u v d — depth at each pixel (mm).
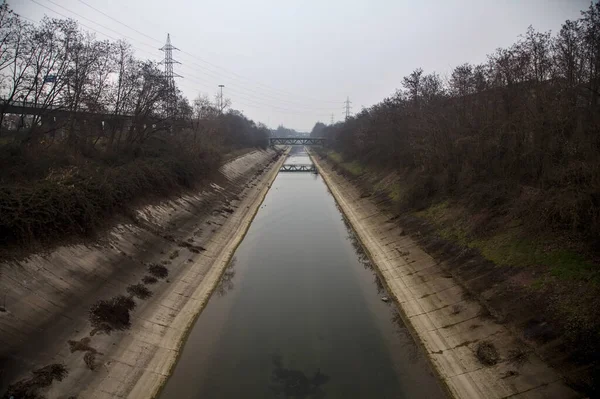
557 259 17469
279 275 26609
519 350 14773
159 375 15273
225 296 23156
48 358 13414
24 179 21953
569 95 23750
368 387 15055
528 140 25500
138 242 24062
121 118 35375
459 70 34188
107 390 13547
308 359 16875
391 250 28875
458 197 29406
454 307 19094
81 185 22156
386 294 23547
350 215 42688
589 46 23562
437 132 34844
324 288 24484
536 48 26547
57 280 16750
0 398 11492
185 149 44156
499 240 21719
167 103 40969
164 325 18516
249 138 104312
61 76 28094
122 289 19219
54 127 30000
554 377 13109
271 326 19688
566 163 21891
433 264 24031
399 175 44844
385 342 18266
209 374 15711
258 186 61438
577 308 14672
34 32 26094
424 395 14555
